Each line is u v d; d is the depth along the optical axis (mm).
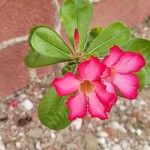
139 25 384
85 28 215
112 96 185
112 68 188
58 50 208
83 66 181
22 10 273
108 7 338
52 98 216
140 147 304
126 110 321
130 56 188
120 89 193
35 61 215
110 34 208
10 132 300
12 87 314
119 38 208
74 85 187
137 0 362
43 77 324
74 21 214
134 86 193
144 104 326
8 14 269
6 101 314
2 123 303
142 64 190
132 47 212
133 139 307
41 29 203
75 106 190
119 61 187
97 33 222
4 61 292
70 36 214
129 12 364
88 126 308
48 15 290
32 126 304
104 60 186
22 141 297
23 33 287
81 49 212
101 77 185
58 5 291
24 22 281
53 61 212
